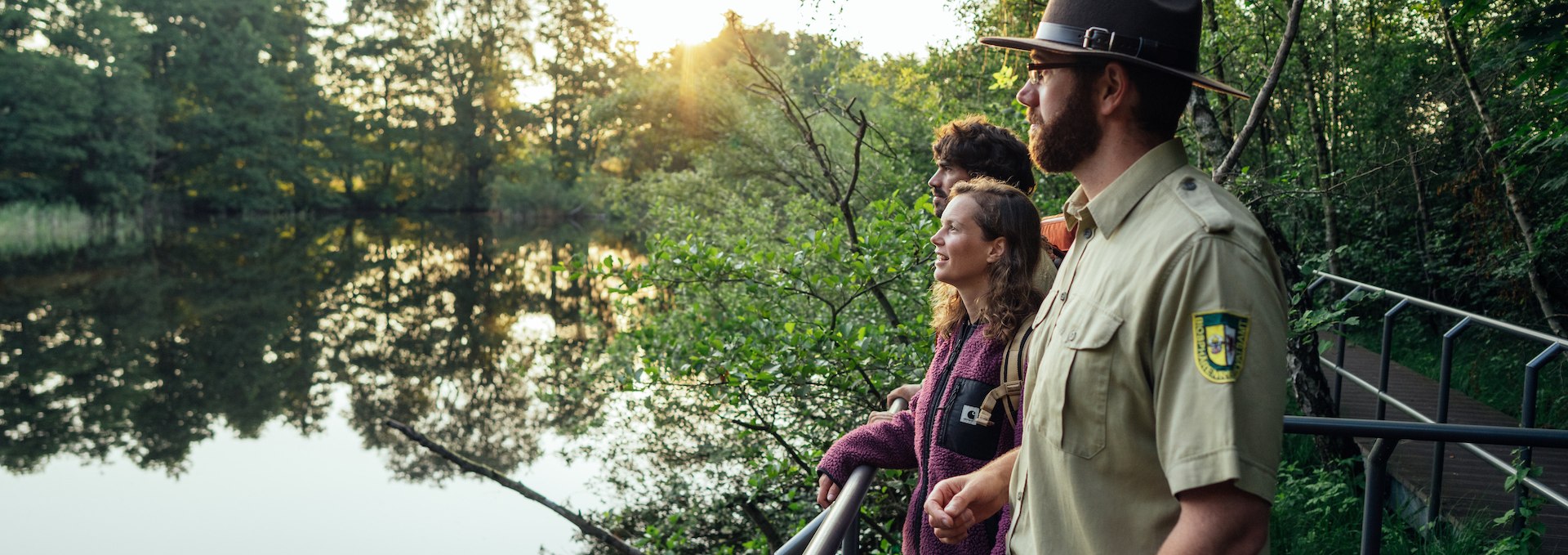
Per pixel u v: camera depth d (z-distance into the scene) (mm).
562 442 9250
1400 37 9016
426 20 57375
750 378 4184
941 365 1849
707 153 18547
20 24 45125
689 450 7031
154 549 8148
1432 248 8898
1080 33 1261
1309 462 5523
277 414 12578
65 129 44406
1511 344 7836
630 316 7074
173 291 23812
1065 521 1229
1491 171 7664
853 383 4273
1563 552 4012
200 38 52781
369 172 59062
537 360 13578
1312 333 4988
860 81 10312
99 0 46750
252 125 52438
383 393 13203
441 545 7555
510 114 56875
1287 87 9289
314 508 8898
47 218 43250
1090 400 1173
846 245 5051
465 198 58656
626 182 20828
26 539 8500
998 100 7504
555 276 25641
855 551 1901
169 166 52625
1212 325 1056
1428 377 8266
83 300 22422
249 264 30062
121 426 12297
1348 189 8398
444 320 18766
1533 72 4406
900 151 8680
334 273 27406
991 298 1732
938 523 1540
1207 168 4836
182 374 15047
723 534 6219
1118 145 1256
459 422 11148
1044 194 6641
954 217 1772
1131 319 1137
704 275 4656
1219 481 1018
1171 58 1232
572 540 6906
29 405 13359
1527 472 3947
